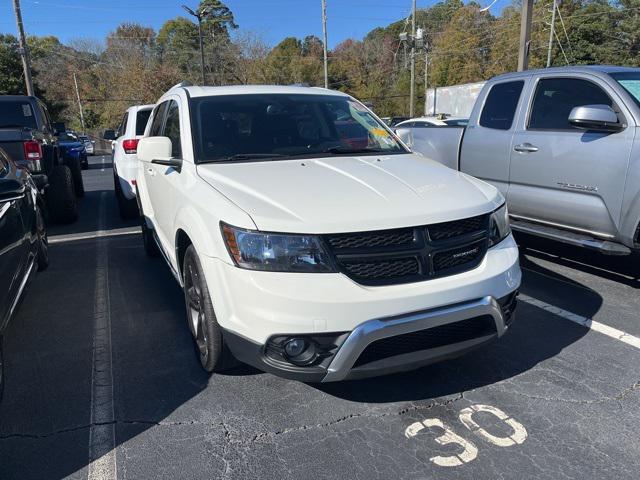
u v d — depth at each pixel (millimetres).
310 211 2766
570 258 5711
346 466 2582
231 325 2814
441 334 2873
